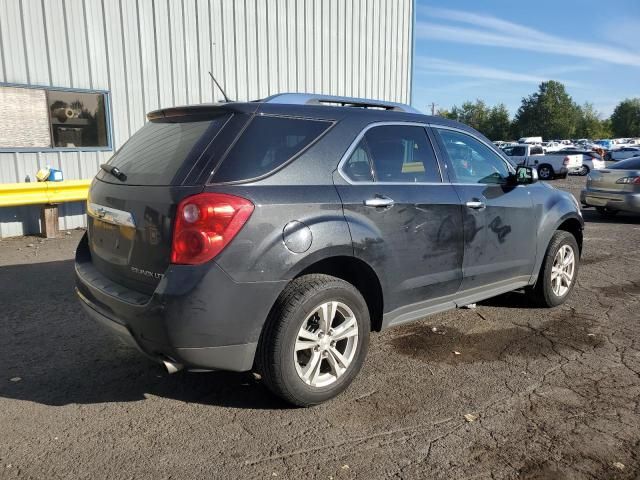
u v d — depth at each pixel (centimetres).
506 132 10919
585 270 718
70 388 356
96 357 406
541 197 501
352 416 323
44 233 886
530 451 288
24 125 877
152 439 296
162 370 385
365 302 347
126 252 315
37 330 460
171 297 277
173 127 342
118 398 343
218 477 263
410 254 371
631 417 323
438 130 421
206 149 300
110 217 328
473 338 453
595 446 292
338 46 1349
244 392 353
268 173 307
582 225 557
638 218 1277
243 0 1127
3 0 827
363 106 405
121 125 988
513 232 460
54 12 881
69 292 572
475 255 425
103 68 949
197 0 1054
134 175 325
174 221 283
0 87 840
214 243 279
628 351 427
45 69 882
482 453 286
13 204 823
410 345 436
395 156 379
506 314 517
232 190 289
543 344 441
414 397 347
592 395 351
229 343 292
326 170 332
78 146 945
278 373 308
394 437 300
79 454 280
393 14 1501
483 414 326
